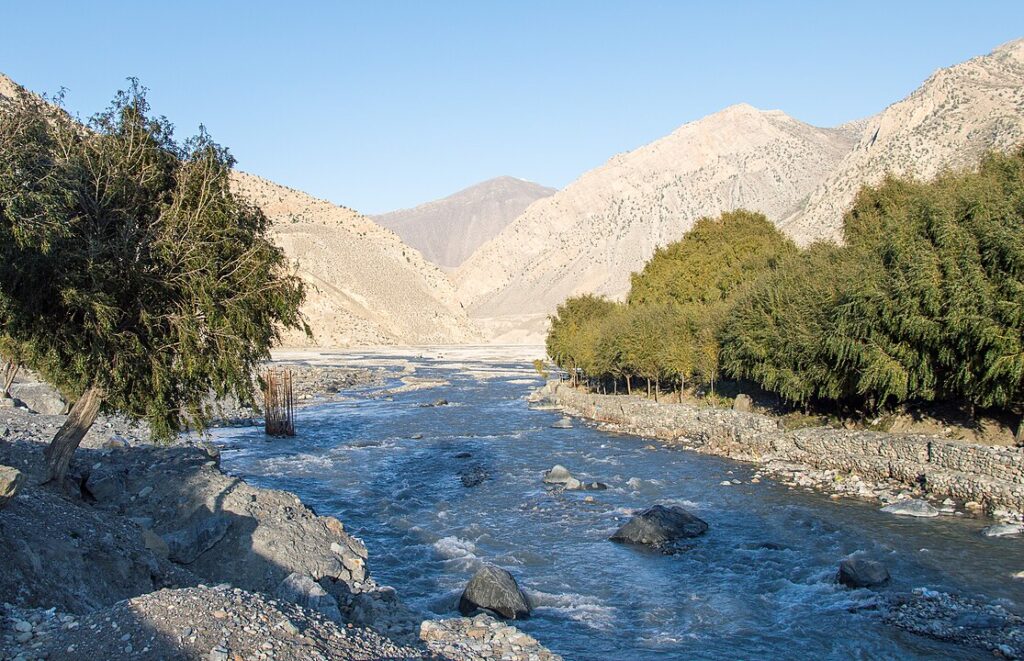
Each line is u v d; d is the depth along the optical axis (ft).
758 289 136.67
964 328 84.28
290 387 158.40
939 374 95.50
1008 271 82.53
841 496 90.48
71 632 31.94
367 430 163.02
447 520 86.38
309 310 590.96
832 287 114.21
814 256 137.69
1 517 43.98
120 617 32.14
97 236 55.67
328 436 153.79
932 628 51.52
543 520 85.87
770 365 127.95
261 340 64.08
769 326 127.24
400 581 65.36
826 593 59.88
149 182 59.93
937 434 99.55
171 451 87.35
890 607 55.67
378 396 238.68
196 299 59.16
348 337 591.37
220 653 30.01
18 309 52.54
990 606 54.70
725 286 191.52
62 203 50.72
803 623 54.13
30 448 71.31
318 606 47.14
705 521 82.23
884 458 95.86
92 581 43.75
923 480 88.63
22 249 46.91
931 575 61.67
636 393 195.93
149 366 59.72
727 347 141.49
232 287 61.57
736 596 60.23
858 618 54.29
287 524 62.34
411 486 104.99
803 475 102.68
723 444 128.88
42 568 40.65
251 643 31.37
